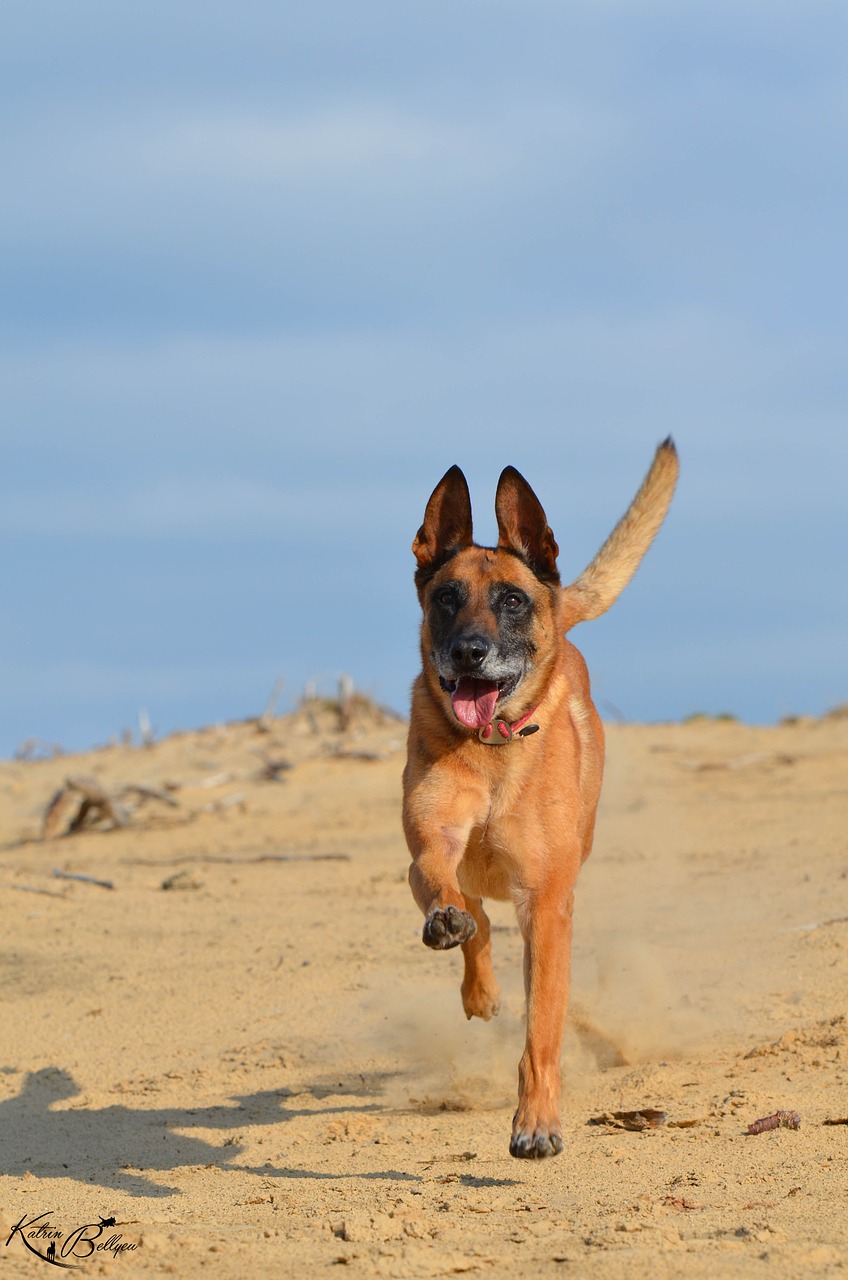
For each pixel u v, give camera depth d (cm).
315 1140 896
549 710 889
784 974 1234
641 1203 679
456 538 977
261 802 2912
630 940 1439
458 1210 699
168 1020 1248
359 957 1435
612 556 1191
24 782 3350
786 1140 779
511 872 877
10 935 1563
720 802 2580
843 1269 555
